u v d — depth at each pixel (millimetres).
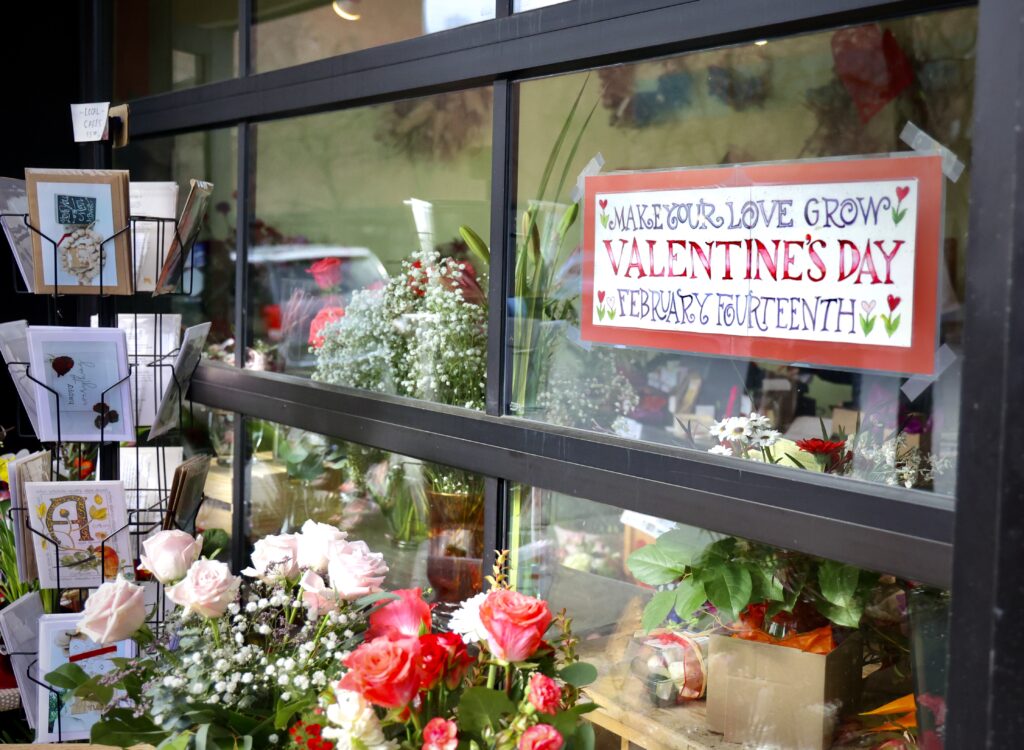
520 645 1099
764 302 1354
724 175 1391
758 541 1322
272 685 1297
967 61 1143
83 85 2977
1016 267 999
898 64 1203
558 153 1618
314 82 2105
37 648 2145
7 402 3002
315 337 2182
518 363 1702
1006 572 1010
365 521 2051
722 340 1404
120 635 1358
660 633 1468
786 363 1332
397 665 1061
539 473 1625
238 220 2404
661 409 1483
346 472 2105
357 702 1085
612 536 1540
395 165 1940
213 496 2574
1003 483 1010
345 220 2080
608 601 1550
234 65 2385
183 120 2557
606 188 1547
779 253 1334
